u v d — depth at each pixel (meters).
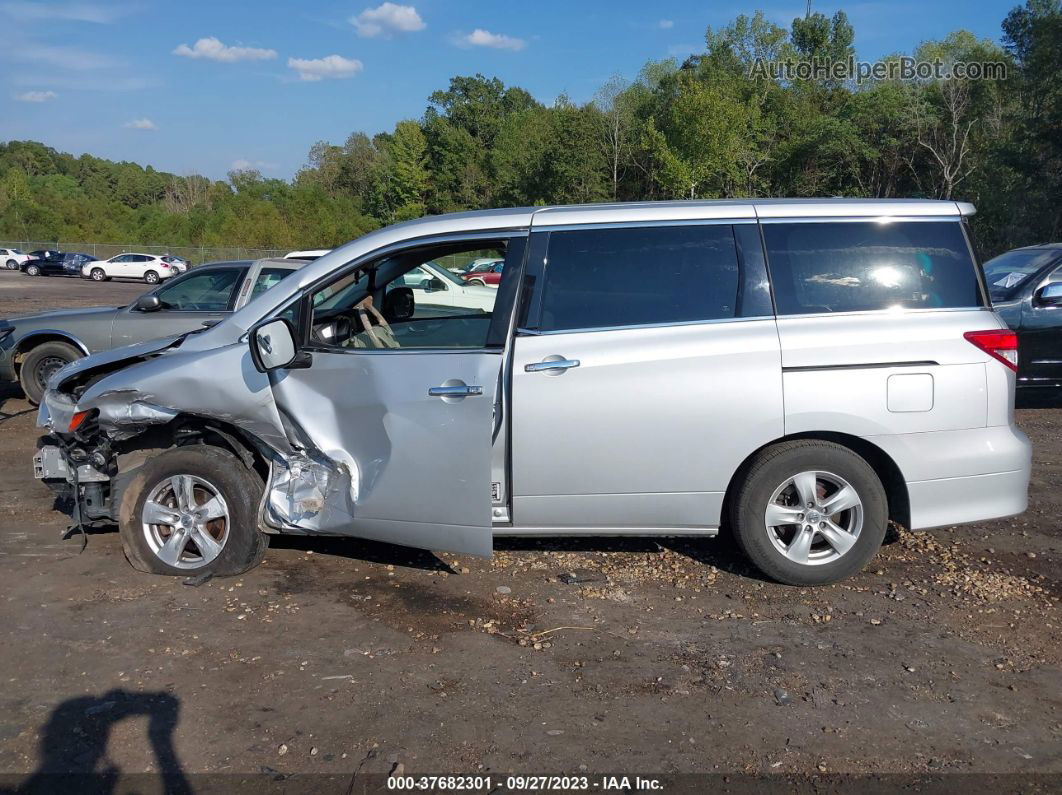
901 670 3.77
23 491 6.45
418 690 3.61
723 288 4.40
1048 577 4.80
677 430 4.31
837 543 4.52
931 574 4.83
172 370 4.60
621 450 4.32
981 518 4.50
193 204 96.88
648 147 51.59
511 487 4.39
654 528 4.47
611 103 55.78
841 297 4.42
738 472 4.51
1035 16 39.44
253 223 68.31
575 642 4.04
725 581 4.72
